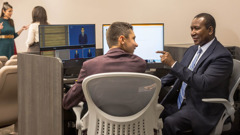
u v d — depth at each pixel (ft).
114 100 5.63
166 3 16.17
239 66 7.37
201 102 7.29
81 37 9.30
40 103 7.25
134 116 5.72
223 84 7.38
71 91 6.07
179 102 7.94
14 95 9.04
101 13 16.21
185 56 8.29
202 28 7.43
